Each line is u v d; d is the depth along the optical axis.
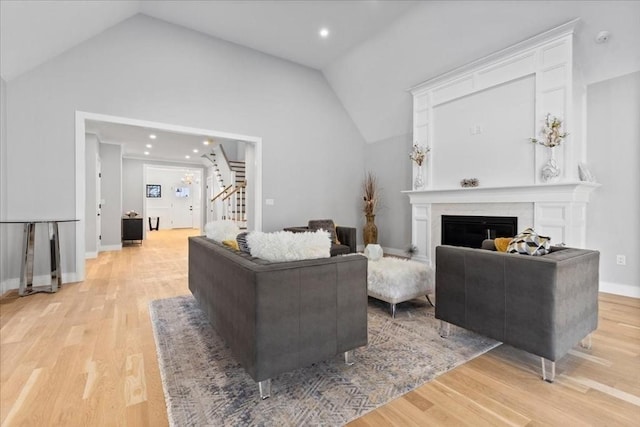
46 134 3.67
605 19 3.06
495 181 4.00
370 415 1.44
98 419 1.40
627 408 1.49
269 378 1.53
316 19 4.23
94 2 3.28
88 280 4.08
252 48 5.09
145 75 4.22
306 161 5.80
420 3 3.85
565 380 1.73
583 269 1.93
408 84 5.06
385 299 2.79
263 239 1.80
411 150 5.64
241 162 7.89
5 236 3.48
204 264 2.46
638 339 2.25
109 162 7.02
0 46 2.90
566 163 3.31
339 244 4.77
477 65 4.09
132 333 2.38
